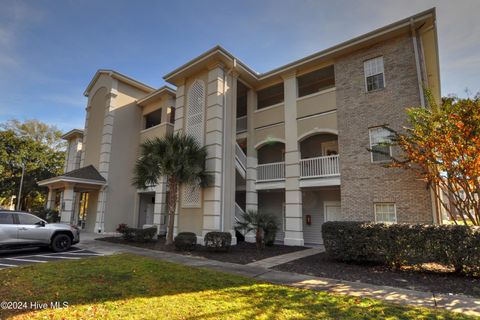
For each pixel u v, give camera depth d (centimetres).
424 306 534
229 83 1628
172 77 1748
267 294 585
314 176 1470
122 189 2095
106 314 457
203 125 1581
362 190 1308
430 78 1552
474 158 862
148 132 2198
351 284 702
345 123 1412
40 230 1206
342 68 1468
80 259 976
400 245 868
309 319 449
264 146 1916
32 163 3288
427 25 1245
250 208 1662
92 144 2244
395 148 1247
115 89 2167
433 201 1145
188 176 1367
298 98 1606
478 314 491
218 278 719
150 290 597
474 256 757
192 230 1497
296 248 1380
